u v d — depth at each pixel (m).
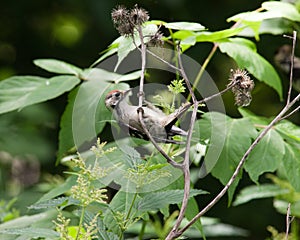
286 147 6.55
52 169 13.62
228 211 12.48
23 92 6.82
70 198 4.62
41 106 13.73
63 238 4.45
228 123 6.41
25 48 15.79
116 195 5.43
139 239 6.78
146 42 4.93
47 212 6.59
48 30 15.92
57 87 6.70
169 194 4.68
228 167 6.21
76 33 15.95
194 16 14.15
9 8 15.60
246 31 7.57
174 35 6.28
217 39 6.44
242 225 12.52
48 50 15.70
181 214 4.10
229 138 6.27
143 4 13.98
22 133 13.39
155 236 7.41
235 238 10.87
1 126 13.22
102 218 5.39
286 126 6.68
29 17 15.80
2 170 13.88
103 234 4.72
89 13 14.80
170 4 13.86
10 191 12.98
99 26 14.17
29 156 13.70
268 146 6.33
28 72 15.77
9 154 13.60
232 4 14.12
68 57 15.22
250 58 6.85
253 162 6.26
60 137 6.77
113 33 14.31
